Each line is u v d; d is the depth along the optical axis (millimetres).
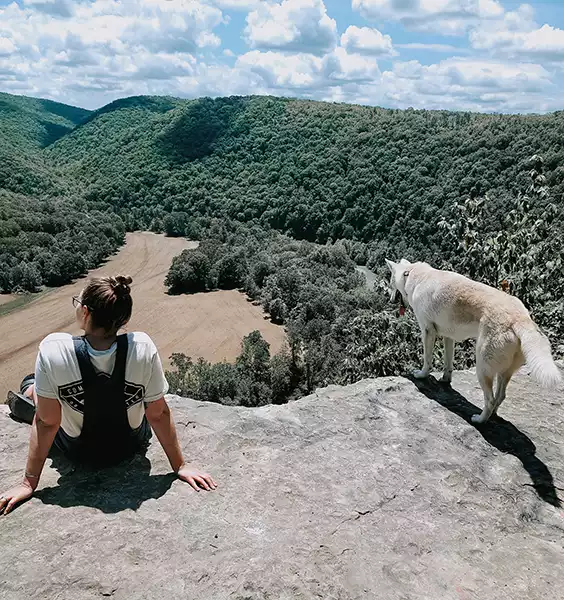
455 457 3727
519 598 2525
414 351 9484
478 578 2629
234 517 2777
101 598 2207
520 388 5066
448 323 4465
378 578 2516
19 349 48312
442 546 2838
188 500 2855
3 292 63750
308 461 3400
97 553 2428
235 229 97875
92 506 2736
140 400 2775
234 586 2328
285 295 57125
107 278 2607
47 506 2707
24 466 3078
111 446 2957
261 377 37062
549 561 2840
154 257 85562
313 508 2959
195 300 62812
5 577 2260
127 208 116562
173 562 2424
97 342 2637
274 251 76500
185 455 3299
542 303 8039
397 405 4344
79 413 2719
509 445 4043
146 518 2680
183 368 36812
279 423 3811
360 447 3660
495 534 3033
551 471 3754
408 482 3352
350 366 11953
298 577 2434
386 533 2857
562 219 8391
